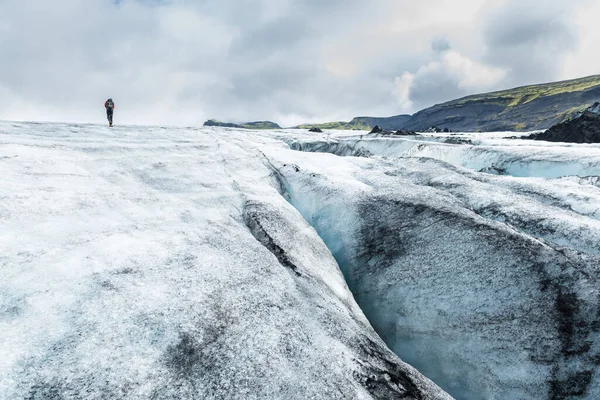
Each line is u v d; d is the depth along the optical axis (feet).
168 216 35.09
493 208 47.03
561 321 29.17
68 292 20.02
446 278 36.09
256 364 19.20
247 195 47.67
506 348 29.81
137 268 24.16
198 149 68.69
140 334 18.72
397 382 21.86
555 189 52.26
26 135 55.26
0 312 17.47
